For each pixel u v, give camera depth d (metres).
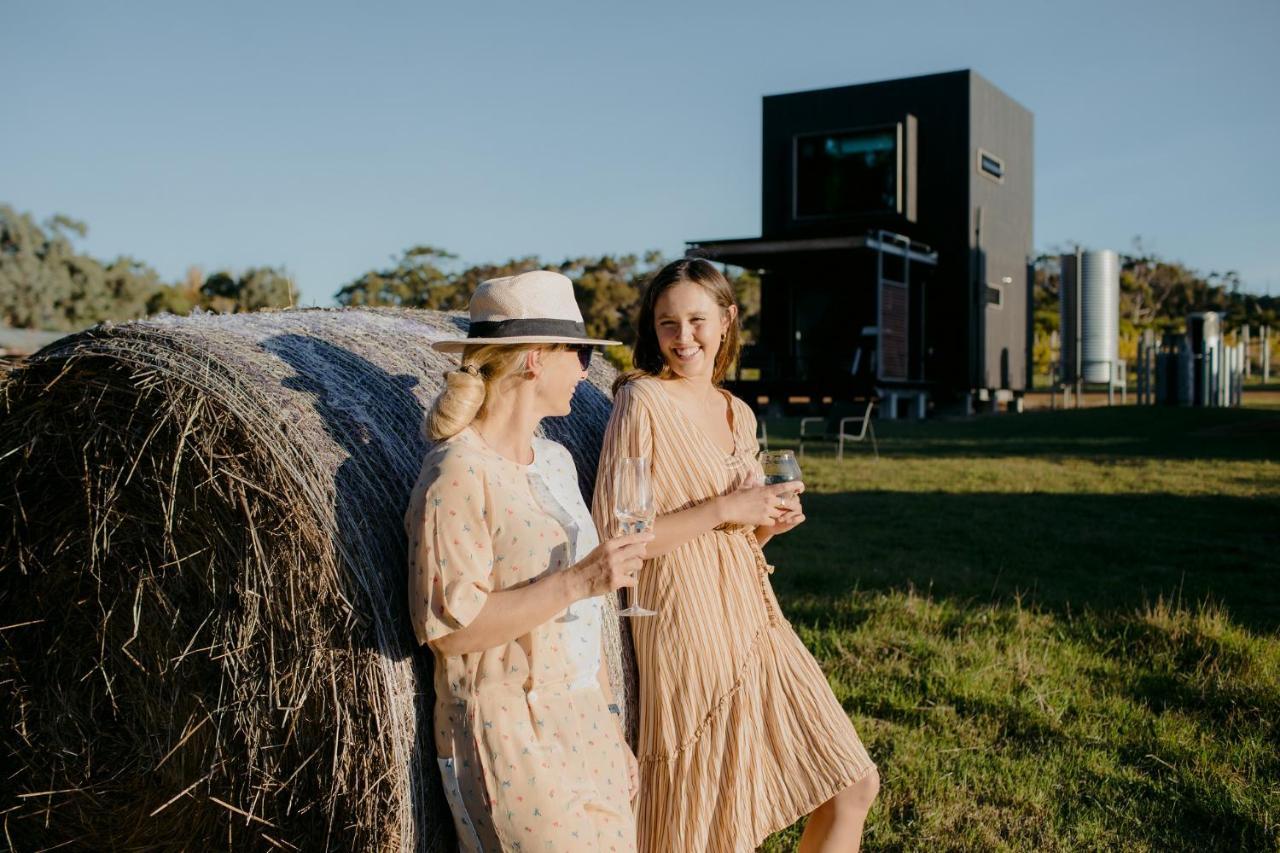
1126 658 5.31
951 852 3.48
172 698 2.75
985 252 31.83
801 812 2.86
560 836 2.23
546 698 2.30
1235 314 66.19
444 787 2.33
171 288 40.38
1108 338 35.94
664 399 2.89
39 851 2.99
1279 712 4.55
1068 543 8.55
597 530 2.81
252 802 2.62
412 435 2.74
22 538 2.82
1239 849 3.48
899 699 4.69
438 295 45.38
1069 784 3.92
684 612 2.82
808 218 30.16
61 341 2.69
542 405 2.45
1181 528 9.33
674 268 2.99
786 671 2.92
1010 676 4.96
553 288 2.42
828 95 31.59
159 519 2.64
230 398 2.46
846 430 23.03
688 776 2.81
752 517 2.82
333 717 2.46
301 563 2.42
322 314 3.13
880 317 26.66
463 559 2.20
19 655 2.90
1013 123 33.72
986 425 24.25
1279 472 13.56
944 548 8.38
